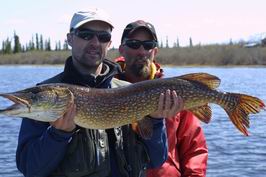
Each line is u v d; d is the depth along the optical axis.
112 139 1.44
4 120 5.59
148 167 1.51
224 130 4.88
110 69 1.52
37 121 1.39
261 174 3.14
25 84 11.88
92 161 1.37
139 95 1.45
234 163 3.41
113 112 1.42
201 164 1.81
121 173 1.42
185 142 1.82
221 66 20.27
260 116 5.80
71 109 1.33
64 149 1.33
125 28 1.89
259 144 4.11
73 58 1.48
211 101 1.51
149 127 1.45
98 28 1.45
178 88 1.47
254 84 10.70
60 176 1.37
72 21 1.48
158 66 1.95
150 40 1.86
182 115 1.82
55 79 1.48
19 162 1.40
